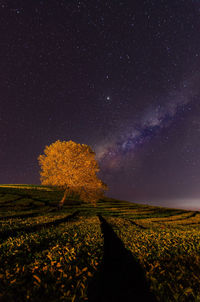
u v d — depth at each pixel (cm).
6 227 1213
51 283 388
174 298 372
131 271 609
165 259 591
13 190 5844
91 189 3606
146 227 1697
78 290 375
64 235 975
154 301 397
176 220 2953
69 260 527
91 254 639
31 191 5922
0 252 611
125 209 4334
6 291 342
